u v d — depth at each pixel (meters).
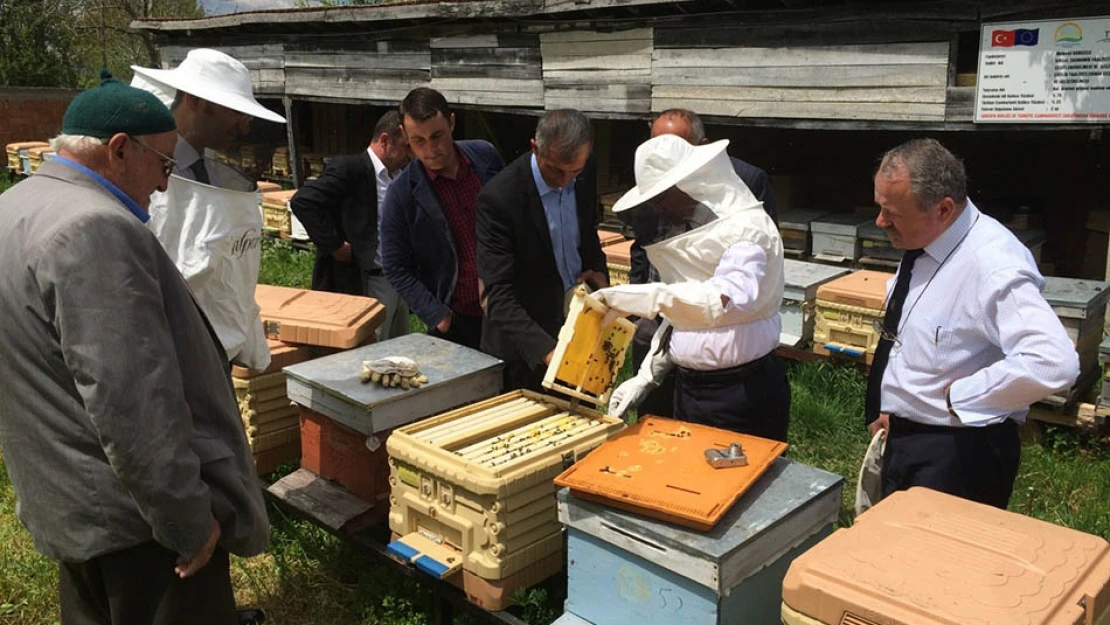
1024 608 1.70
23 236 2.14
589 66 7.37
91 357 2.03
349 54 9.76
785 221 7.12
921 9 5.43
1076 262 7.52
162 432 2.11
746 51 6.32
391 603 3.51
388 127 5.00
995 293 2.57
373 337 4.27
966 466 2.76
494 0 7.43
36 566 3.88
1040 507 4.28
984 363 2.73
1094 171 7.30
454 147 4.16
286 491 3.67
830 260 6.92
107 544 2.25
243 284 3.37
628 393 3.36
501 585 2.87
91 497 2.22
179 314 2.32
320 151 13.06
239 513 2.45
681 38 6.68
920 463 2.84
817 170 8.88
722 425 3.14
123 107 2.27
